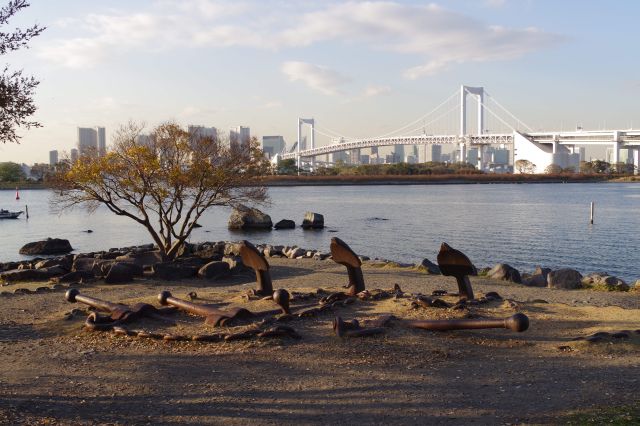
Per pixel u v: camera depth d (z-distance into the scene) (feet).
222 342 26.07
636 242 107.96
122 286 50.26
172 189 75.10
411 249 102.42
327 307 31.04
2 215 176.45
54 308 37.73
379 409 18.67
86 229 145.89
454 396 19.79
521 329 24.25
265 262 34.40
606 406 18.51
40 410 18.78
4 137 24.54
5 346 26.94
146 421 17.85
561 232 124.88
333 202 241.76
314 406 18.99
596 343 25.23
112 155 64.03
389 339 26.16
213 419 17.97
